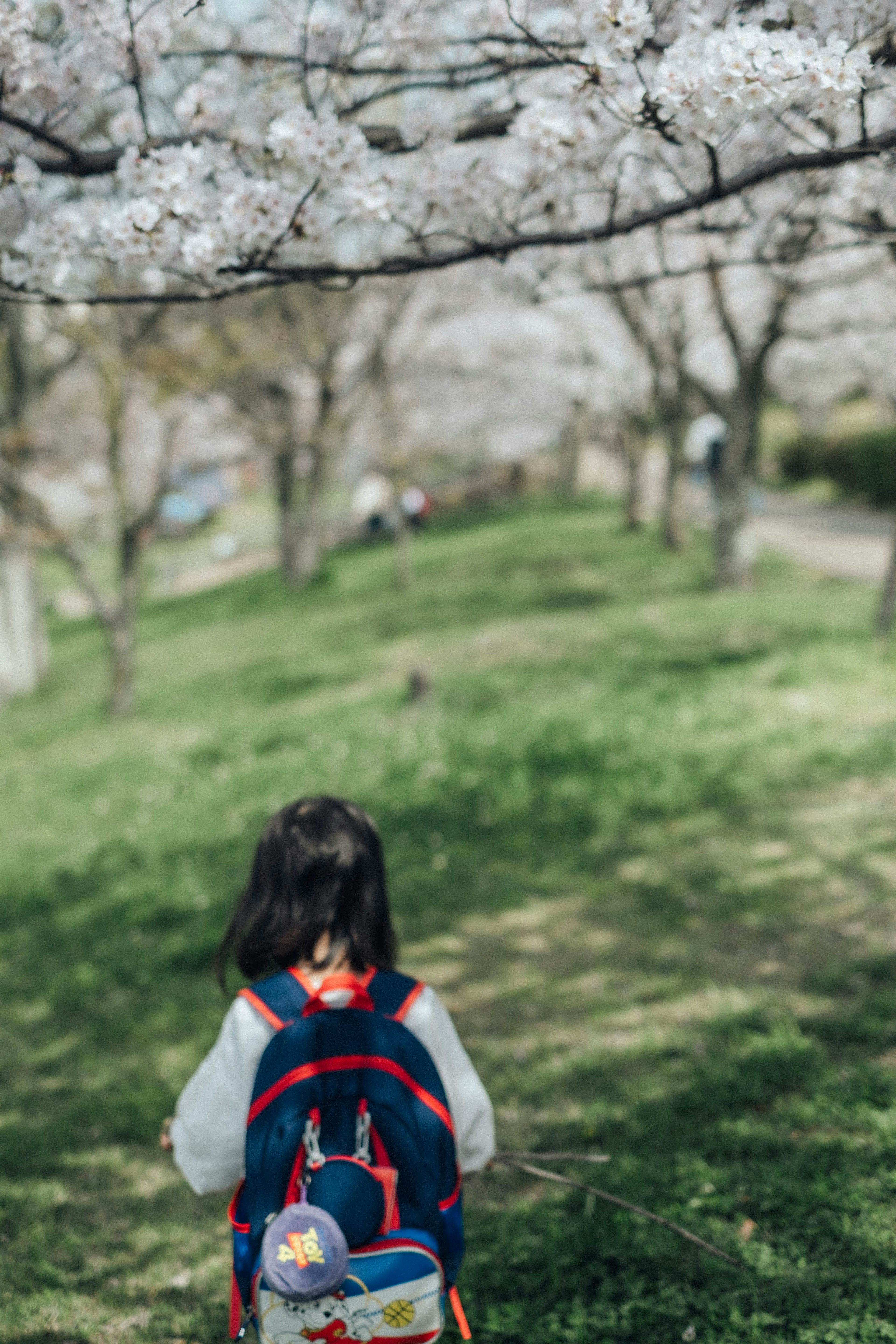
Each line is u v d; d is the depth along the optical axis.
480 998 5.28
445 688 12.13
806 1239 3.01
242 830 8.26
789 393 27.92
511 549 25.30
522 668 12.77
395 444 21.69
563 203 3.30
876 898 5.67
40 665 21.17
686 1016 4.75
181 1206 3.91
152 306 12.76
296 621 20.89
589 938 5.78
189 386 15.12
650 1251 3.08
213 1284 3.33
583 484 42.59
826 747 8.09
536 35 3.14
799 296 13.28
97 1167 4.20
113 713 14.93
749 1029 4.47
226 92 3.06
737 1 2.76
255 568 36.16
